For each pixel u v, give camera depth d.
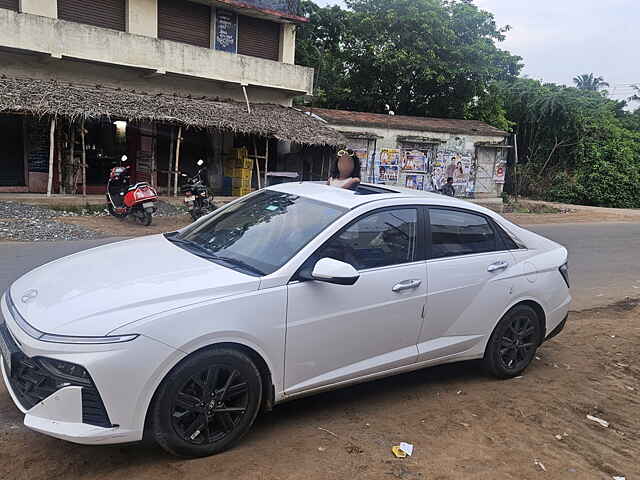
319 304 3.50
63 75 16.16
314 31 28.45
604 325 6.68
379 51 27.02
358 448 3.43
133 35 16.47
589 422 4.08
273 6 19.81
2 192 15.66
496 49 28.23
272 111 19.30
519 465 3.39
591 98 33.38
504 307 4.53
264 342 3.28
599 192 29.94
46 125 15.99
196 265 3.54
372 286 3.74
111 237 10.89
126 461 3.12
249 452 3.29
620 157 30.69
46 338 2.82
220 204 17.02
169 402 2.99
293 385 3.51
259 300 3.27
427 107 28.66
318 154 20.31
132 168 17.81
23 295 3.29
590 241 14.38
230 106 18.27
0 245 9.20
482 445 3.60
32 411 2.86
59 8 15.79
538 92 31.77
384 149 22.17
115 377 2.81
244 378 3.24
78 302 3.03
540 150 32.44
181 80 18.48
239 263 3.63
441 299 4.13
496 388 4.57
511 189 31.58
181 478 2.98
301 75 20.56
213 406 3.15
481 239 4.54
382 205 4.02
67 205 13.98
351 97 28.55
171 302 3.05
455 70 26.50
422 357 4.11
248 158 19.08
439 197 4.53
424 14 26.69
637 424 4.13
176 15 18.09
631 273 10.30
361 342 3.74
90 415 2.84
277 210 4.15
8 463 3.03
